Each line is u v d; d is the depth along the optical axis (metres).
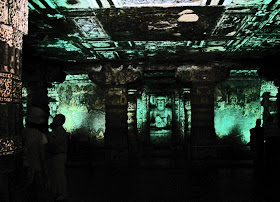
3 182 4.62
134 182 11.30
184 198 8.65
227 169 14.70
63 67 18.11
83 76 22.56
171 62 17.86
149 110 24.50
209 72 17.77
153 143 23.95
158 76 22.34
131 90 19.66
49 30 11.61
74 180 11.73
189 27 11.32
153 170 14.55
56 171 7.64
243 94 21.98
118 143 17.92
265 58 17.14
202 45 14.05
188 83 18.28
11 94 4.97
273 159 13.55
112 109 18.14
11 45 4.98
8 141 4.83
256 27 11.39
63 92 23.19
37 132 6.28
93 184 10.91
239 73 21.72
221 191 9.56
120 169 14.93
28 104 17.27
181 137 23.78
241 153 21.41
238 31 11.87
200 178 12.11
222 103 22.00
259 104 21.81
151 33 11.98
